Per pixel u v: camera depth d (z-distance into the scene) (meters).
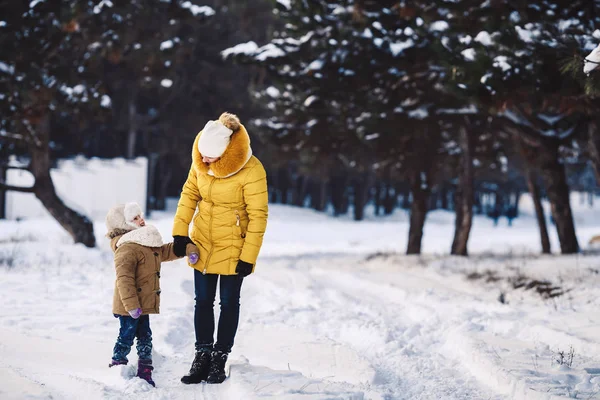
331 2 15.81
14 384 4.92
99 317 8.28
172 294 10.17
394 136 18.67
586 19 11.23
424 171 21.97
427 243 34.88
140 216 5.82
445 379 5.85
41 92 16.48
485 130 20.34
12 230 30.72
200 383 5.46
